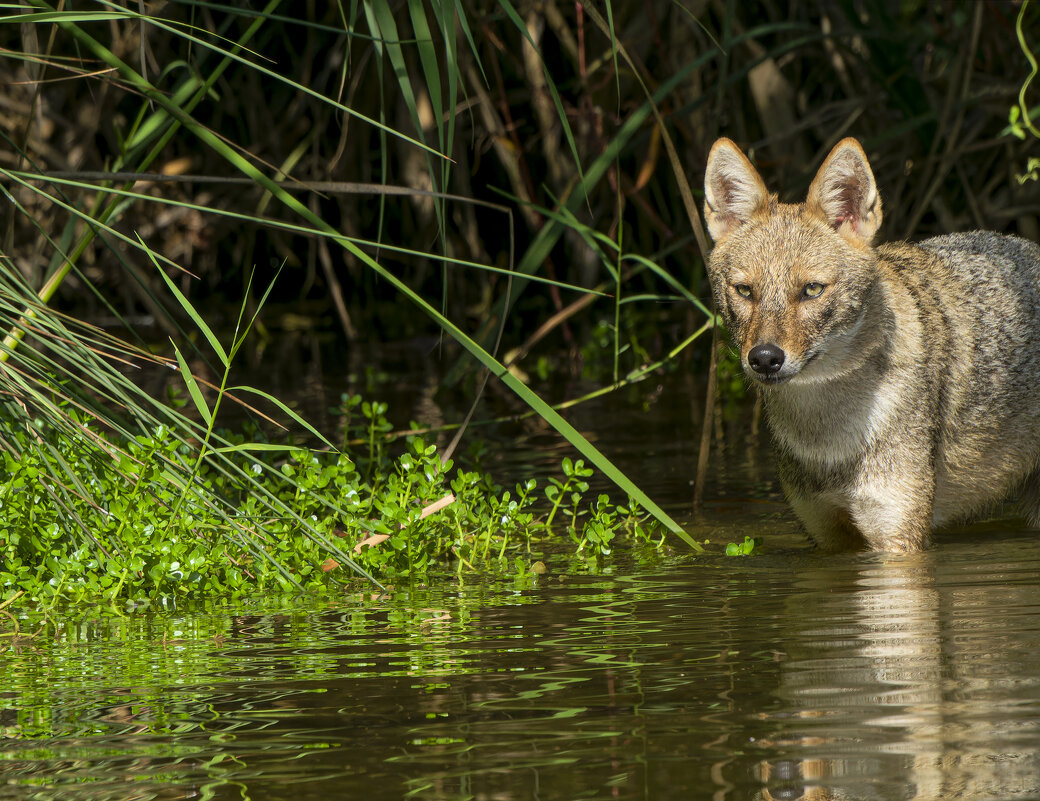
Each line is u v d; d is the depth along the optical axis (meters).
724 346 15.12
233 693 5.75
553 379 19.72
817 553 9.30
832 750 4.66
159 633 7.18
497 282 25.30
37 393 7.93
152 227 23.02
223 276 26.83
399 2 17.44
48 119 20.95
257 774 4.63
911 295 9.66
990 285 10.34
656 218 20.69
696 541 9.82
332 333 26.42
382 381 19.89
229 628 7.25
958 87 17.36
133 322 24.61
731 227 9.71
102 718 5.41
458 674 5.95
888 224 19.44
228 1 16.53
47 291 9.34
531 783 4.45
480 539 9.62
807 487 9.61
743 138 21.11
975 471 10.12
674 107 20.38
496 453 14.17
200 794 4.46
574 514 9.87
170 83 20.47
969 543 9.57
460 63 17.73
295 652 6.53
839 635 6.42
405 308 27.48
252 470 9.55
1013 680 5.41
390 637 6.83
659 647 6.33
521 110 23.48
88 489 8.71
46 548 8.41
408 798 4.34
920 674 5.59
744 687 5.52
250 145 23.11
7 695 5.85
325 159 23.48
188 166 23.19
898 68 18.06
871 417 9.31
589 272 22.75
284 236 25.44
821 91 22.95
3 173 7.79
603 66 20.42
